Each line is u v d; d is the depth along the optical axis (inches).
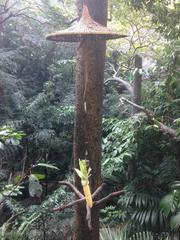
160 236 137.5
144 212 147.4
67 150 229.5
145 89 167.3
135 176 162.9
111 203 174.6
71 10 242.1
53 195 160.7
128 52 234.1
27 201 195.2
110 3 168.1
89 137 84.4
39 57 256.8
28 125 227.9
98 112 84.6
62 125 231.5
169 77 151.6
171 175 151.6
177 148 153.7
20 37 249.1
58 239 151.6
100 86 84.4
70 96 229.0
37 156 226.7
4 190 81.0
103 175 165.3
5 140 78.8
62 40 74.6
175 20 148.1
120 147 156.0
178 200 115.7
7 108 221.1
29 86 253.9
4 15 238.2
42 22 250.4
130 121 154.6
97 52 82.9
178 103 152.7
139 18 219.9
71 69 237.8
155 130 146.3
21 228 126.2
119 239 129.2
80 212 85.4
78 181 85.0
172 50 158.1
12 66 232.5
